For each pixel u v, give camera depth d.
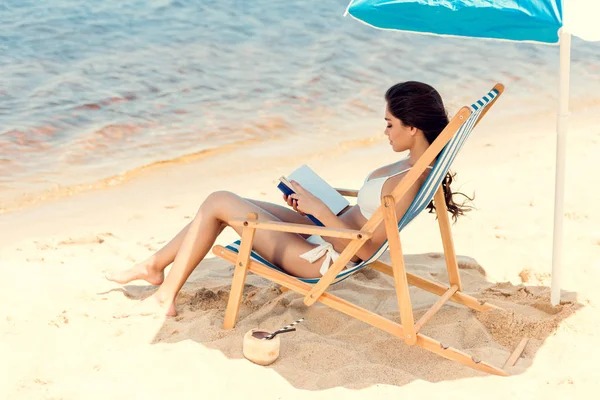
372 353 3.63
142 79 9.26
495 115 8.51
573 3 3.11
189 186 6.45
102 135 7.61
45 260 4.76
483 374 3.36
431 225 5.37
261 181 6.57
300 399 3.17
